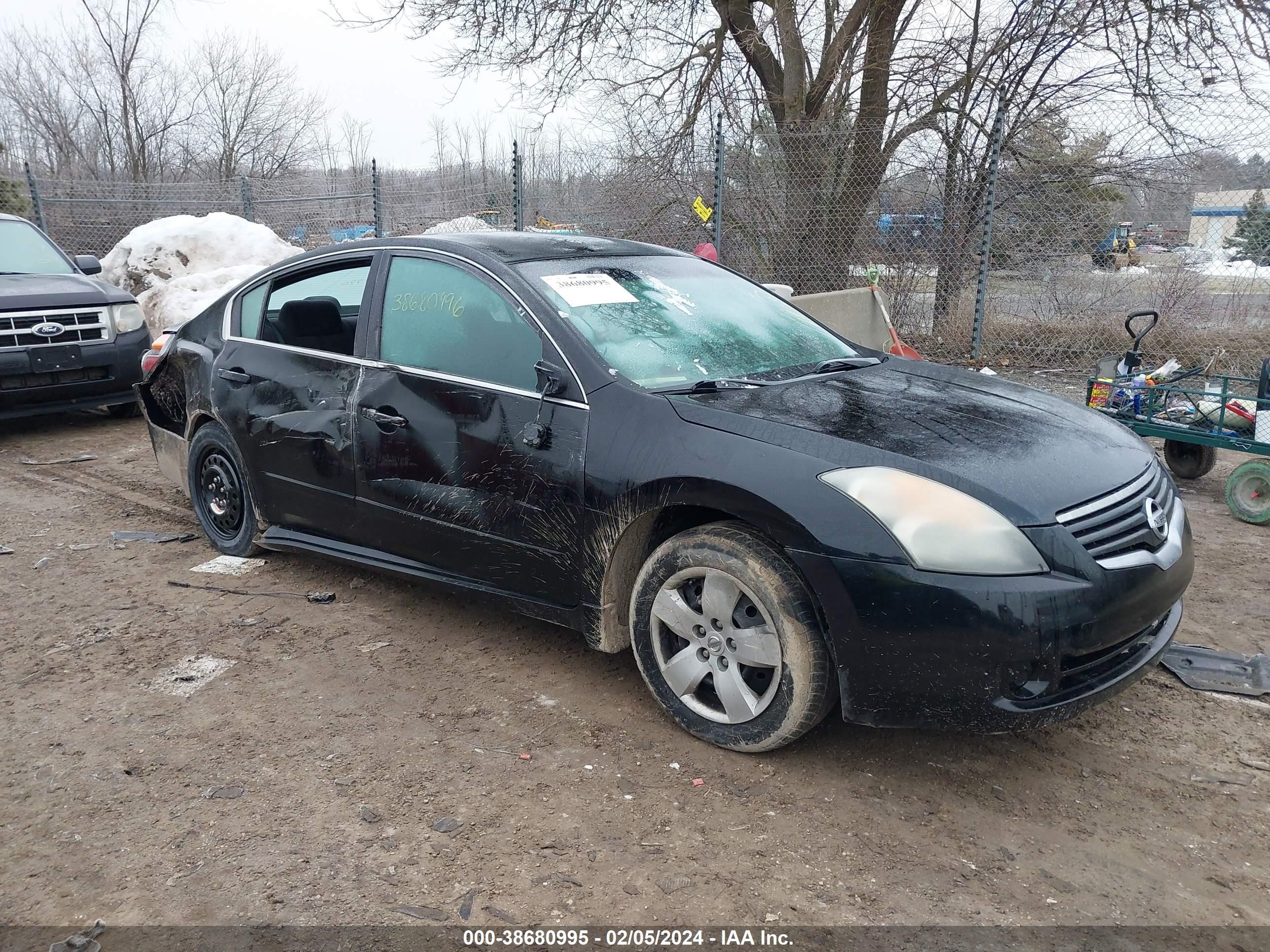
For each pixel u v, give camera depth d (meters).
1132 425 5.82
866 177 10.45
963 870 2.46
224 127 27.59
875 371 3.73
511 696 3.40
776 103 12.02
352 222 14.14
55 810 2.71
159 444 5.30
